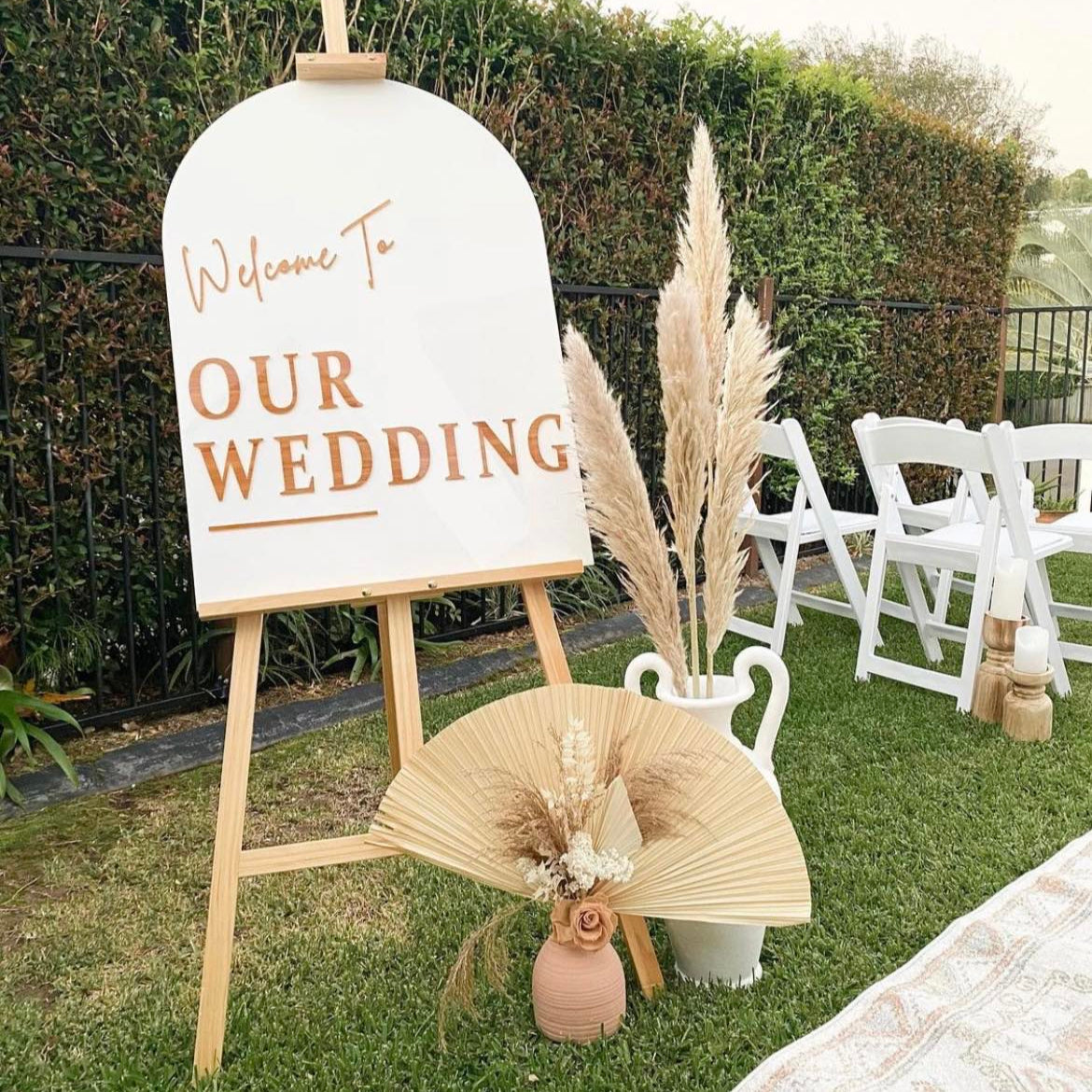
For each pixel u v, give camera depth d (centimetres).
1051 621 331
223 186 171
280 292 174
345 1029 172
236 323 171
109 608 327
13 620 296
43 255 277
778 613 374
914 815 246
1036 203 1599
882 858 225
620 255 436
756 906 167
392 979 187
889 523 340
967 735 295
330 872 228
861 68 1673
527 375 187
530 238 188
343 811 262
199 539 167
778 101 490
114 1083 159
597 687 172
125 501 310
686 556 195
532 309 187
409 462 179
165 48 305
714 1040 166
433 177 182
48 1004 183
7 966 195
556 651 187
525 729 169
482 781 167
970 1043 163
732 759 171
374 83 180
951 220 627
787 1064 157
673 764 167
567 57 407
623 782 164
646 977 180
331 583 173
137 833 250
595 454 183
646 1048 165
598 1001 166
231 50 323
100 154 298
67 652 309
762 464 529
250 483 170
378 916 210
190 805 266
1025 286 1087
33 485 294
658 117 443
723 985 182
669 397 185
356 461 176
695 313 180
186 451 168
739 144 480
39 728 291
